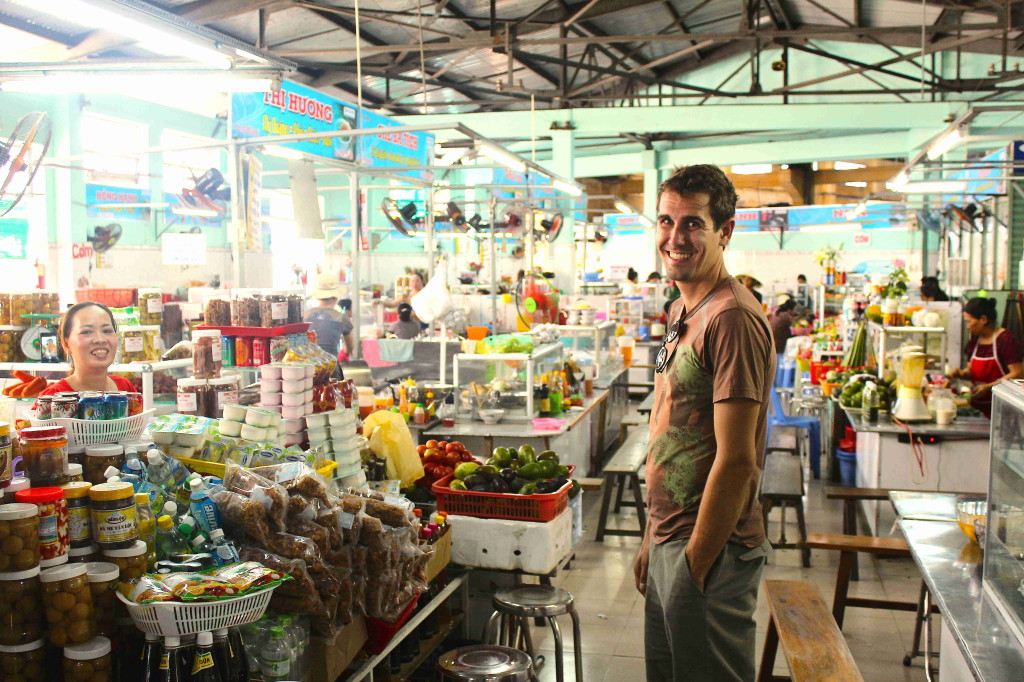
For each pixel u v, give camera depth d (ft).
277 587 7.54
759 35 34.27
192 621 6.43
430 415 18.92
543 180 38.55
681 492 7.81
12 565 6.11
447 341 22.13
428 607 10.37
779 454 20.15
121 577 6.69
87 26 28.63
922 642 13.99
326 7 29.99
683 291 8.08
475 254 54.65
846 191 80.23
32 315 14.11
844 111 42.22
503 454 12.87
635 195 78.38
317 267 47.78
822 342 30.63
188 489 8.04
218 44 11.65
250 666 7.50
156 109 43.65
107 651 6.33
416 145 23.82
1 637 6.12
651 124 43.73
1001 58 41.98
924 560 8.71
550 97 42.75
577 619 10.78
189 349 14.25
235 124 16.63
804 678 8.66
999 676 6.14
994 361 20.76
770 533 20.08
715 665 7.59
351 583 8.44
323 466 10.02
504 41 33.27
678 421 7.83
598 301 41.88
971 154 32.04
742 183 78.02
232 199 16.84
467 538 11.51
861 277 51.98
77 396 8.11
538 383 20.15
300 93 18.29
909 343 21.88
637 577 8.81
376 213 56.24
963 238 48.26
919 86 45.98
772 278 73.87
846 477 23.84
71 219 38.09
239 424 9.39
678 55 43.09
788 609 10.47
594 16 36.09
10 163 10.78
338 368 13.08
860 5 38.06
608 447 27.58
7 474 6.48
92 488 6.77
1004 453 7.38
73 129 38.34
